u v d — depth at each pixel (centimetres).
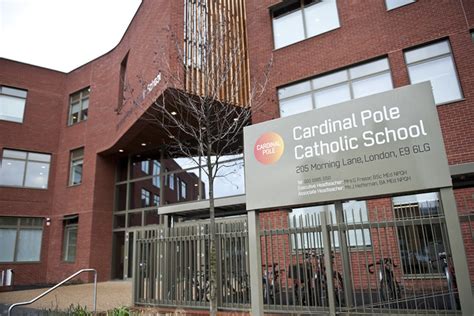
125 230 1745
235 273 734
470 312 428
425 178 477
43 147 1930
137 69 1479
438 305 595
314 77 1134
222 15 1217
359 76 1061
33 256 1795
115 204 1823
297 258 645
